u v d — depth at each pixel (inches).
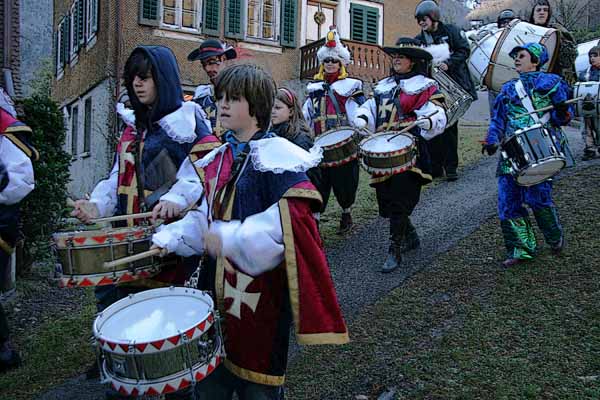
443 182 312.5
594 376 127.1
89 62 615.8
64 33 728.3
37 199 242.8
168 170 116.7
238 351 92.9
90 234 105.7
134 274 109.3
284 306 94.8
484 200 263.3
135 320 91.5
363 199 320.2
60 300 224.2
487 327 152.8
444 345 146.9
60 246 105.7
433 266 198.1
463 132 502.3
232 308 93.4
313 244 91.0
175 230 104.3
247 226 89.4
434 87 212.4
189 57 225.6
